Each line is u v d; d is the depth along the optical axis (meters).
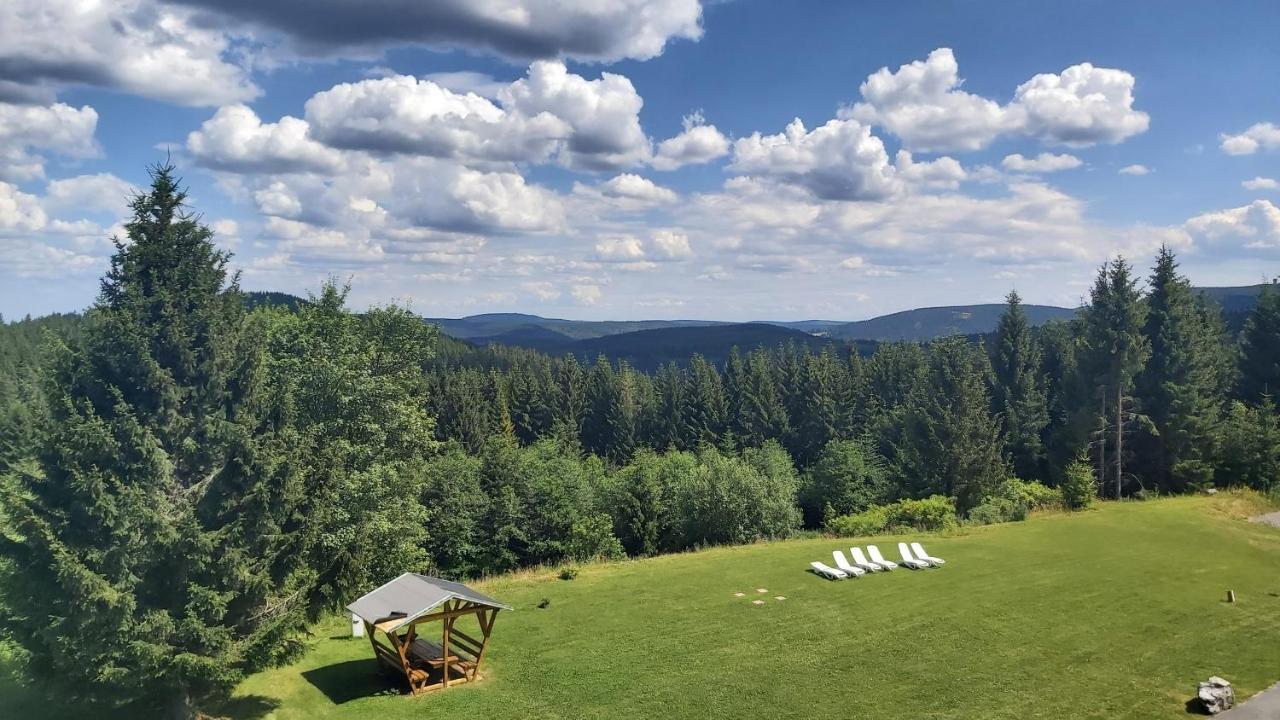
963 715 16.98
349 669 20.41
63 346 14.78
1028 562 29.92
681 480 55.53
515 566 50.97
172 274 15.79
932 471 54.53
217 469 16.11
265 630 15.49
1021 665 19.73
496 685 19.30
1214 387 54.00
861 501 59.84
